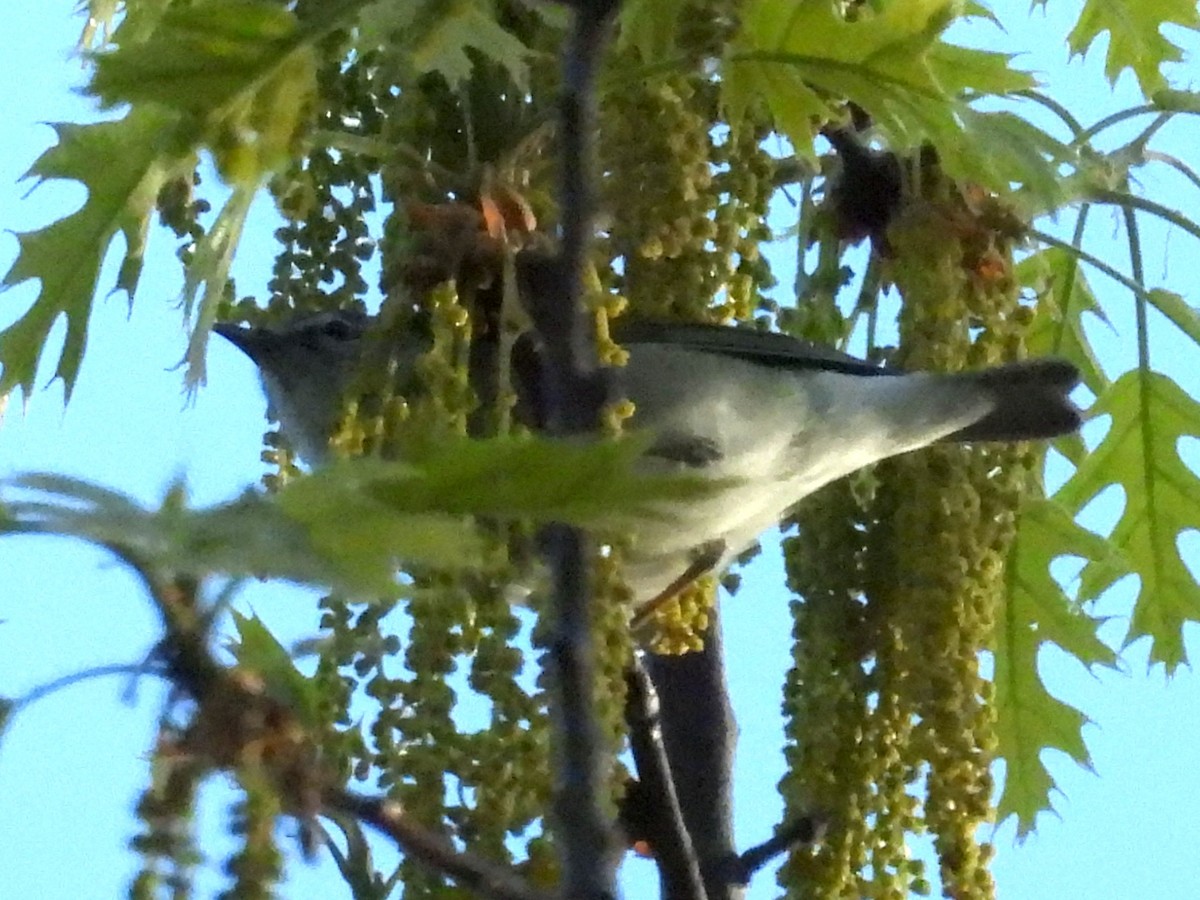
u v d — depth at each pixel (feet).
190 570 8.23
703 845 20.66
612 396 12.60
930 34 17.29
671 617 20.39
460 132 16.83
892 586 18.49
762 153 17.81
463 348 14.03
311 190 17.71
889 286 22.30
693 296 17.31
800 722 18.52
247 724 9.39
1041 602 22.95
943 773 16.98
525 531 11.97
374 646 12.72
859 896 17.76
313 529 8.59
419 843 10.23
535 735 12.67
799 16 17.26
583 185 12.58
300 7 15.57
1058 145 18.45
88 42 20.81
